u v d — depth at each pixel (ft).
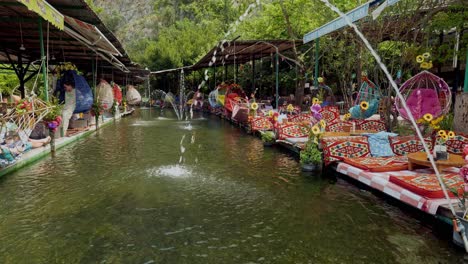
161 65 102.94
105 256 10.55
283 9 44.73
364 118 28.96
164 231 12.32
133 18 186.19
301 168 21.07
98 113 40.93
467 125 20.59
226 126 46.26
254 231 12.37
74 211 14.14
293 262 10.28
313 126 20.43
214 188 17.21
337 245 11.34
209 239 11.73
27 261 10.26
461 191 12.67
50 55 44.04
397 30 29.01
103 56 40.14
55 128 25.81
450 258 10.50
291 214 13.91
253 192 16.61
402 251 10.93
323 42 40.37
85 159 23.70
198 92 80.69
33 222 13.01
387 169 16.92
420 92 22.85
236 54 55.83
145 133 38.52
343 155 19.36
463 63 39.60
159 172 20.22
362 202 15.17
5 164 19.10
